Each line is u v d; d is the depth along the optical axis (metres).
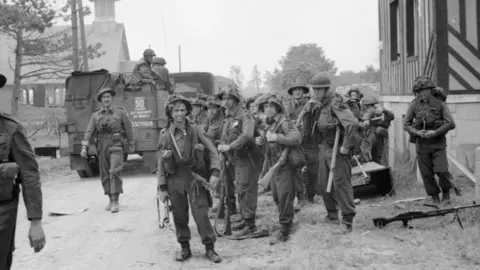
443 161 8.32
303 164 7.01
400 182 10.62
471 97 10.48
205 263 6.30
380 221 7.22
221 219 8.48
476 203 7.43
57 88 57.22
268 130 7.15
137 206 10.30
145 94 14.87
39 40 25.47
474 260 5.77
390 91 15.01
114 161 9.80
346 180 7.12
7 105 52.66
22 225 8.70
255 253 6.59
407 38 13.13
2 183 4.00
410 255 5.96
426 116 8.32
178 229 6.48
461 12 10.52
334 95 7.24
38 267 6.35
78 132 14.79
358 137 7.08
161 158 6.28
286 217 7.05
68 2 24.11
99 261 6.56
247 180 7.43
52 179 15.25
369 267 5.68
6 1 23.17
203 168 6.38
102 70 14.77
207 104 9.38
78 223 8.83
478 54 10.50
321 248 6.43
